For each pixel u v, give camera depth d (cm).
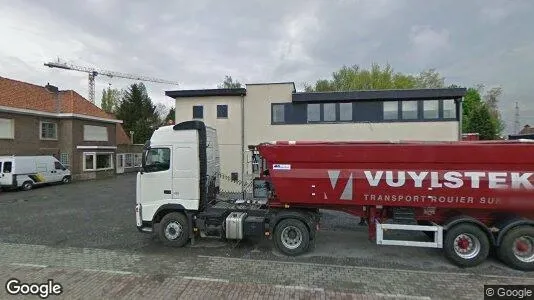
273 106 1689
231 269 598
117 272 578
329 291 500
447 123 1499
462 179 620
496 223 639
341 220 1016
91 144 2678
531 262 596
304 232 684
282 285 523
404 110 1541
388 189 650
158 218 768
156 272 580
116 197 1586
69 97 2611
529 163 601
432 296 488
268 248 738
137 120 5109
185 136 750
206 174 779
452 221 627
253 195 777
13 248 732
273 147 695
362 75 3853
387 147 650
